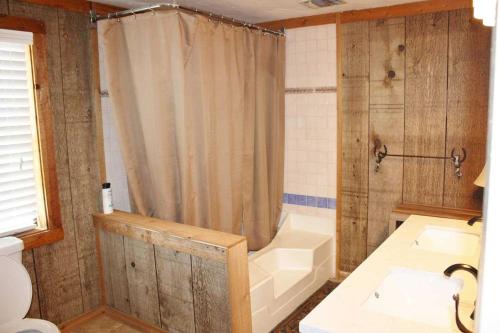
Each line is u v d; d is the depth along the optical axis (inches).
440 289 63.6
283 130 131.5
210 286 85.1
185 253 87.9
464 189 106.7
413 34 108.1
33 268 93.7
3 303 81.4
